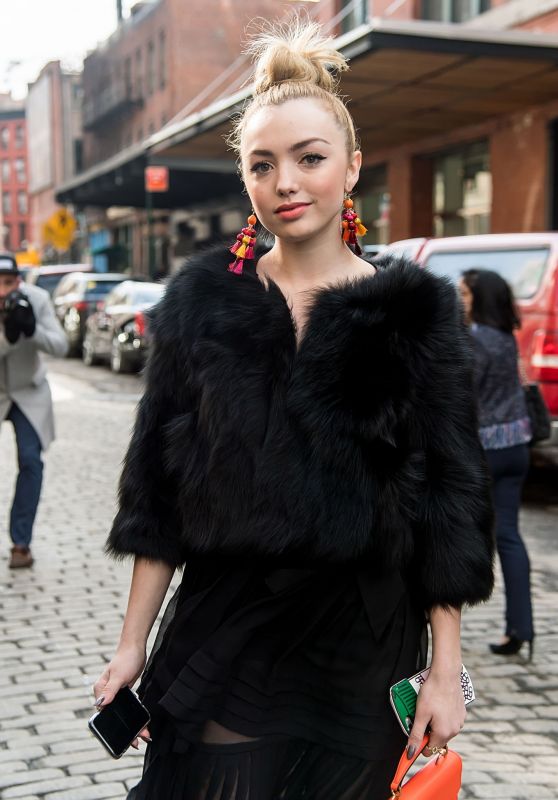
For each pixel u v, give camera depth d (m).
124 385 16.08
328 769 1.66
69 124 65.00
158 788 1.70
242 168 1.79
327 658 1.66
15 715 3.60
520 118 17.27
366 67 14.33
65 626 4.60
